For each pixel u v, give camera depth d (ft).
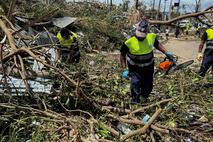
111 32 59.57
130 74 18.88
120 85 21.03
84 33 57.00
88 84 19.01
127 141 13.97
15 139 13.71
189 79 21.56
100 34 58.70
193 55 61.41
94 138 13.74
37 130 13.91
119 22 67.72
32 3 51.75
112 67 25.99
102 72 23.73
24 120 14.88
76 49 24.59
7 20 21.72
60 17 58.23
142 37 18.33
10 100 16.22
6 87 16.39
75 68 19.67
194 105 17.95
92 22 59.36
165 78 22.04
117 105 17.93
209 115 16.83
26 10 48.19
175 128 14.52
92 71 23.88
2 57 17.07
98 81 19.93
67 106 17.28
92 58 29.45
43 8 45.55
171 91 19.35
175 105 16.72
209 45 24.72
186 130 14.57
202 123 16.40
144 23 18.44
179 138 14.24
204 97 18.81
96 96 18.56
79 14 66.95
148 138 14.25
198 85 20.72
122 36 60.59
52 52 24.27
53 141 13.71
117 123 16.11
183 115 16.57
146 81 18.92
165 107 16.55
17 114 15.25
